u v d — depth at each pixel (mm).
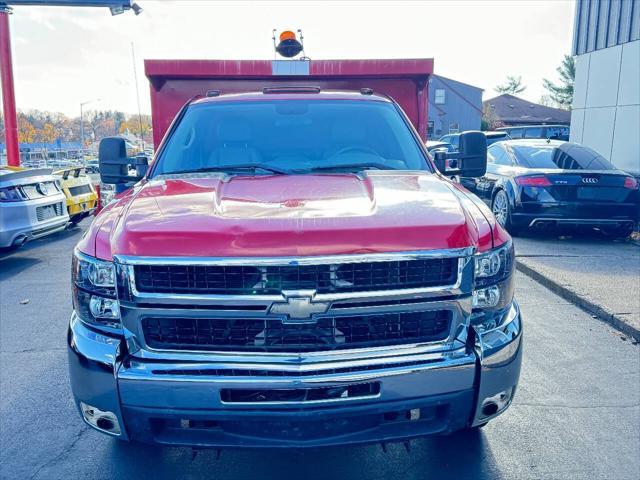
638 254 8094
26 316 6191
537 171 8805
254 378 2439
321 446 2547
